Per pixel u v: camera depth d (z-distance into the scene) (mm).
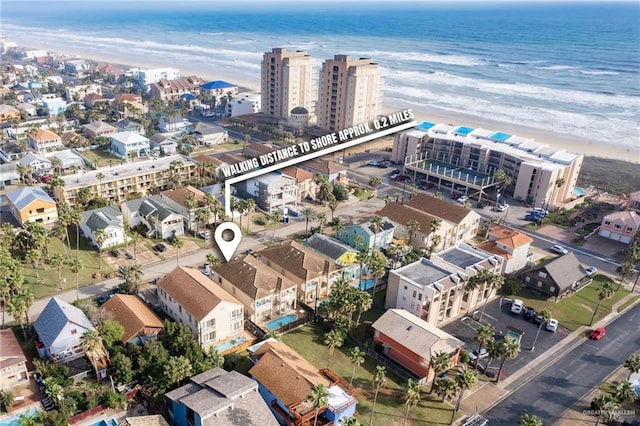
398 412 75250
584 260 127688
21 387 75000
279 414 70625
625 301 109625
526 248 119000
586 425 75000
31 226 110250
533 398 79938
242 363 83312
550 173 153875
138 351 78688
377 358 86688
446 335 84625
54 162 165250
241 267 99812
